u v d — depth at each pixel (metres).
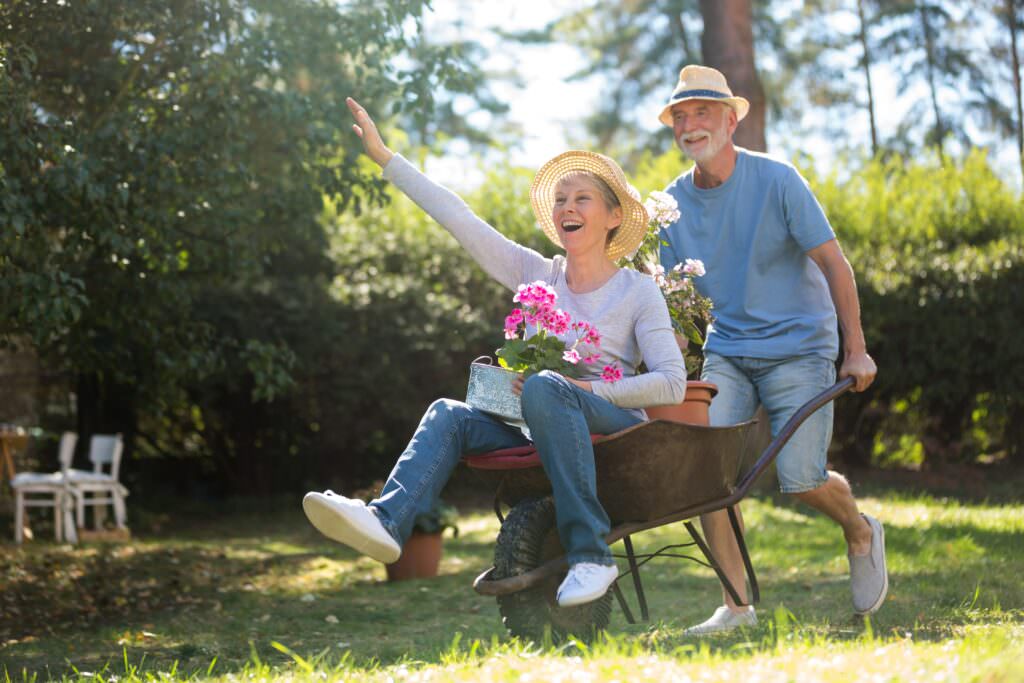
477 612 6.02
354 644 5.00
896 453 13.88
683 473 3.39
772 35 30.22
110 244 6.51
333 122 7.38
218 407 13.82
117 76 6.78
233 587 7.62
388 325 13.02
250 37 7.00
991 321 12.06
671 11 29.42
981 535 7.85
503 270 3.84
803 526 9.09
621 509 3.41
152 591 7.51
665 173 14.90
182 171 6.84
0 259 5.82
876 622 4.26
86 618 6.55
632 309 3.55
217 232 7.55
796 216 4.34
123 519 10.85
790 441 4.34
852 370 4.19
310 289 12.95
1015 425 12.62
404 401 13.06
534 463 3.30
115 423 13.91
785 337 4.37
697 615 5.19
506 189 14.90
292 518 12.62
